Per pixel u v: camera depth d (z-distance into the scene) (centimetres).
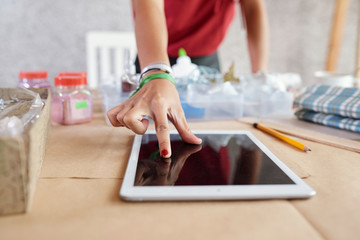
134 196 33
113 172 42
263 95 84
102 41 186
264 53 121
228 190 35
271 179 38
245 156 46
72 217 30
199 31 123
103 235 27
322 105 73
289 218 30
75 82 71
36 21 200
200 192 34
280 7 227
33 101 49
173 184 36
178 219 30
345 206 33
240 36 229
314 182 40
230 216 31
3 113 47
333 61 201
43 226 28
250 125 73
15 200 30
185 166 42
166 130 48
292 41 233
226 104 79
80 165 44
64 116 70
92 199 34
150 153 47
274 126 70
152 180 37
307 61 236
